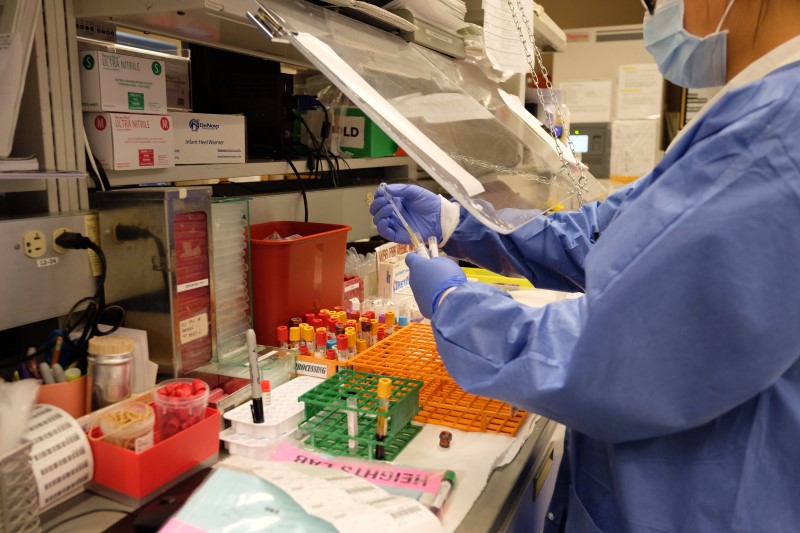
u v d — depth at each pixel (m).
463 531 0.95
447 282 1.04
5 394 0.94
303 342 1.54
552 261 1.55
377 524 0.83
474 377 0.92
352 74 1.02
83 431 0.98
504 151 1.41
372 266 2.12
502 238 1.59
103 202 1.25
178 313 1.26
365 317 1.68
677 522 0.89
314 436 1.17
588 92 3.59
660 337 0.76
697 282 0.75
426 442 1.21
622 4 4.50
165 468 1.00
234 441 1.14
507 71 1.86
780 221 0.73
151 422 1.00
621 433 0.83
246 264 1.53
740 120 0.78
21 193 1.23
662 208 0.78
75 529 0.91
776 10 0.87
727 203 0.74
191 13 1.27
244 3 1.26
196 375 1.31
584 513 1.04
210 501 0.89
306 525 0.83
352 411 1.15
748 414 0.85
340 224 1.90
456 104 1.43
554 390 0.81
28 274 1.13
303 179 2.09
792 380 0.85
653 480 0.90
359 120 2.12
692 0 0.95
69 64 1.23
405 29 1.53
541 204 1.27
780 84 0.78
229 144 1.61
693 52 0.98
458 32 1.87
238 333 1.52
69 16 1.22
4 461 0.81
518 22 1.78
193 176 1.52
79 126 1.26
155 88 1.37
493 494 1.05
